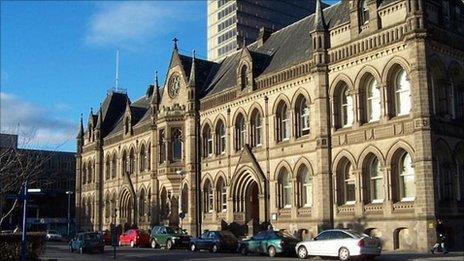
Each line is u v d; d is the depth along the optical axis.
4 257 29.45
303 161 44.06
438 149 36.38
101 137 82.31
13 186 39.12
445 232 35.34
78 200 87.75
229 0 152.12
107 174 80.00
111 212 77.31
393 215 36.69
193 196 56.81
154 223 62.66
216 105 55.38
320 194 41.56
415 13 35.97
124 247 53.53
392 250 36.28
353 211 39.69
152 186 63.81
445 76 37.56
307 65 44.31
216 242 42.47
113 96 87.81
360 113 39.84
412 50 35.94
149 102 77.06
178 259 34.91
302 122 45.44
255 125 50.44
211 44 158.75
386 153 37.53
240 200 51.06
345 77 41.06
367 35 39.34
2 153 40.28
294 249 36.09
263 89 48.97
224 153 54.06
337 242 31.59
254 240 38.25
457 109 38.75
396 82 38.19
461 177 38.00
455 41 38.72
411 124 36.03
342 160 41.00
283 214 45.97
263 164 48.41
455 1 41.12
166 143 60.69
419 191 34.84
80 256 40.16
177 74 61.69
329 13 47.56
